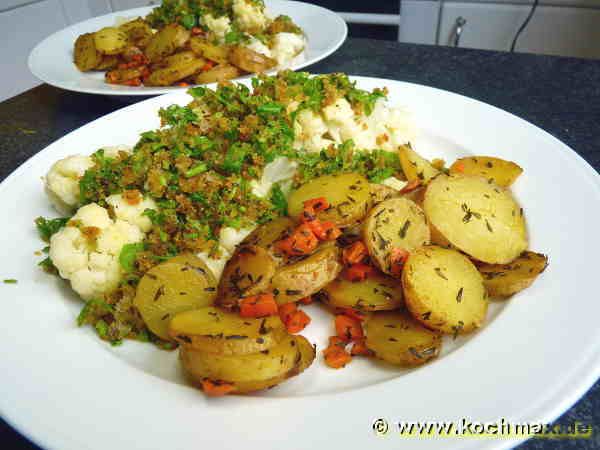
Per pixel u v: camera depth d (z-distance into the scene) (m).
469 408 0.17
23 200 0.28
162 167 0.26
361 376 0.21
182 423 0.17
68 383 0.19
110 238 0.24
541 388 0.18
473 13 0.63
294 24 0.53
